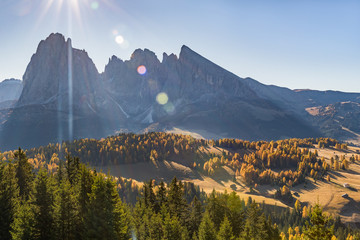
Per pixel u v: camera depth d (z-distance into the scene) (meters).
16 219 31.16
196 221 55.19
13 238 29.77
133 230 42.94
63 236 30.83
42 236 30.47
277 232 48.56
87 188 34.72
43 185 31.78
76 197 33.56
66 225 31.20
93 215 29.27
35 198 32.12
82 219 30.38
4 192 36.28
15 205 36.38
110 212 30.42
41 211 31.05
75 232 31.34
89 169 36.41
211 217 52.19
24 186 48.69
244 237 43.09
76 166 45.69
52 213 30.98
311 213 29.09
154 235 42.50
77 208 32.66
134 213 55.78
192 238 45.94
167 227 41.09
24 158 51.75
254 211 49.53
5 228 33.00
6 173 40.47
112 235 29.36
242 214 52.31
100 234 28.72
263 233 46.28
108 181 32.16
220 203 53.47
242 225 51.75
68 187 32.56
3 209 34.28
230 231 40.47
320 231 28.05
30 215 30.95
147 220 45.91
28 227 30.02
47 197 31.47
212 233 40.28
